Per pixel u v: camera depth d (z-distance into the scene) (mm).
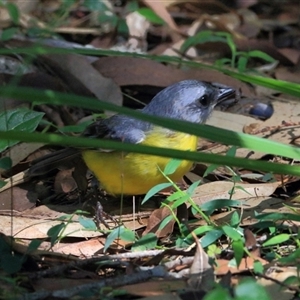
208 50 16578
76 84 14000
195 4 18875
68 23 17297
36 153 12227
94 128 11242
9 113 11141
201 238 8875
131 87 14453
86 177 11445
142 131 10812
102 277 8398
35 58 14258
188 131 7309
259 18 19000
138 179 10359
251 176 11078
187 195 9289
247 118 13008
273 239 8305
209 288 7695
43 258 8852
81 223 9359
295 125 12750
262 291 7074
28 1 17672
